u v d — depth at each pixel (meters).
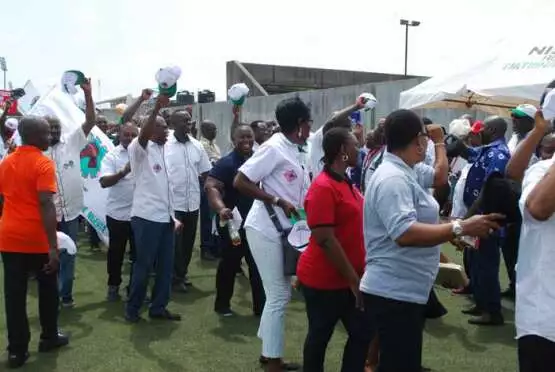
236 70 21.62
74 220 5.86
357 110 4.66
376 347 3.99
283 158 4.01
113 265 6.22
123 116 6.24
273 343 4.06
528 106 5.04
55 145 5.70
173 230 5.58
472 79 6.61
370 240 2.86
